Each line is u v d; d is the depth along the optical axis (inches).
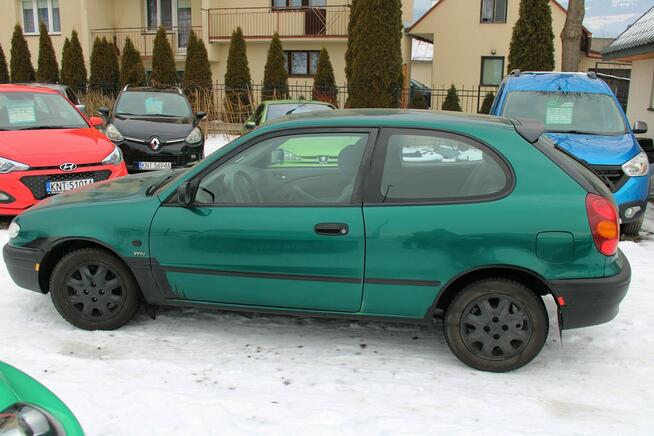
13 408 84.7
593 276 147.3
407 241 150.9
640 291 219.3
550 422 132.5
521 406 139.3
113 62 949.2
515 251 147.4
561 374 156.7
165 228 163.8
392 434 125.0
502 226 147.6
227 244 160.1
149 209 166.1
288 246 156.5
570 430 129.3
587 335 180.5
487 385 149.3
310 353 166.1
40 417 85.4
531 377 154.5
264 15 973.8
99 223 168.2
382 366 158.9
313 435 124.3
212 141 666.8
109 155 304.5
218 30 994.7
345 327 184.4
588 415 136.2
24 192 275.6
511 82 352.2
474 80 1039.6
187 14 1022.4
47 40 956.6
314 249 155.4
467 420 132.3
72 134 313.1
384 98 700.0
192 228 162.1
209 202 164.2
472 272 153.4
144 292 170.4
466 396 143.5
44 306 195.2
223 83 968.3
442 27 1039.0
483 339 154.3
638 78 604.1
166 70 903.7
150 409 132.0
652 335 180.9
